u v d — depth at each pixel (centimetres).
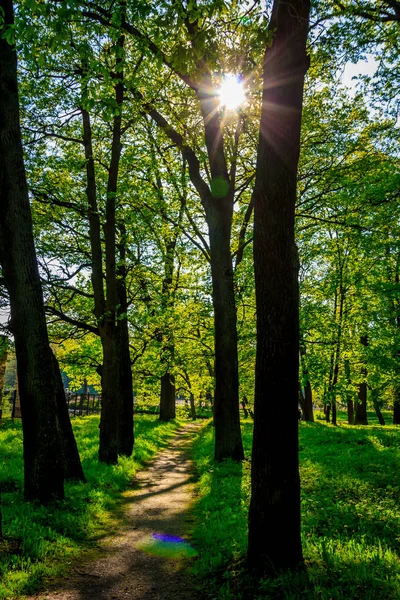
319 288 2609
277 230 508
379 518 705
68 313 1803
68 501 829
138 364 2769
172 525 786
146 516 846
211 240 1433
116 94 1248
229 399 1375
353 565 496
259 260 516
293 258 516
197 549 646
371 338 2656
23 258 822
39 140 1356
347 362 2712
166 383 3192
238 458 1344
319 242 2488
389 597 421
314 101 1653
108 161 1577
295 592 433
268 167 514
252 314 2495
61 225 1531
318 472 1087
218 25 642
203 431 2717
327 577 468
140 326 2280
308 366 2558
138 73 1244
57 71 1251
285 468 496
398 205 1591
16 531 624
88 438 1894
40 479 811
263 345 509
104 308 1367
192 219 2027
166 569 575
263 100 530
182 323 2262
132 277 1662
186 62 623
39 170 1391
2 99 807
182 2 566
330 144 1700
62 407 1069
